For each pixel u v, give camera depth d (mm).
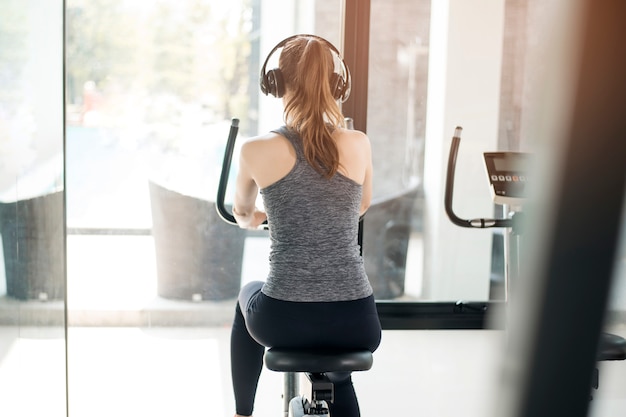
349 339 1885
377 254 3662
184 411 2963
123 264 3541
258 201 3482
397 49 3512
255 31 3469
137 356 3430
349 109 3426
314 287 1861
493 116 3607
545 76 534
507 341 612
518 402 573
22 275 1768
